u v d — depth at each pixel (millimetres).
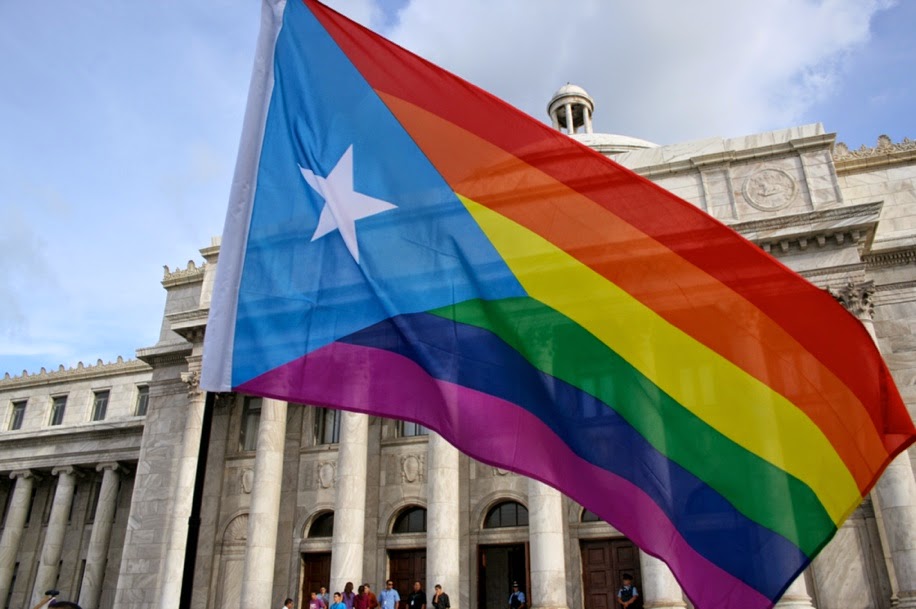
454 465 30938
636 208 8727
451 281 8867
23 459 51750
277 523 33469
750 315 8125
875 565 26797
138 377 54250
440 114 9648
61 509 48938
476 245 8977
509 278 8766
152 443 39875
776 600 7242
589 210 8852
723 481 7688
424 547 32531
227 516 35562
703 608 7223
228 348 8609
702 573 7391
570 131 52625
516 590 28062
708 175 33281
